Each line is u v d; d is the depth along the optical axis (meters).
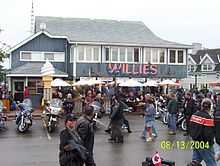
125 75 41.09
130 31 45.06
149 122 17.72
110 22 45.91
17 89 36.69
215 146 12.27
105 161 12.83
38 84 36.91
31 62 39.12
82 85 35.66
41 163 12.49
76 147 8.45
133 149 15.18
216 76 61.47
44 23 40.88
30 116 20.41
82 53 39.91
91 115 10.05
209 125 9.79
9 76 36.19
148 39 43.75
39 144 16.33
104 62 40.47
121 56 41.19
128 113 31.19
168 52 42.78
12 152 14.47
